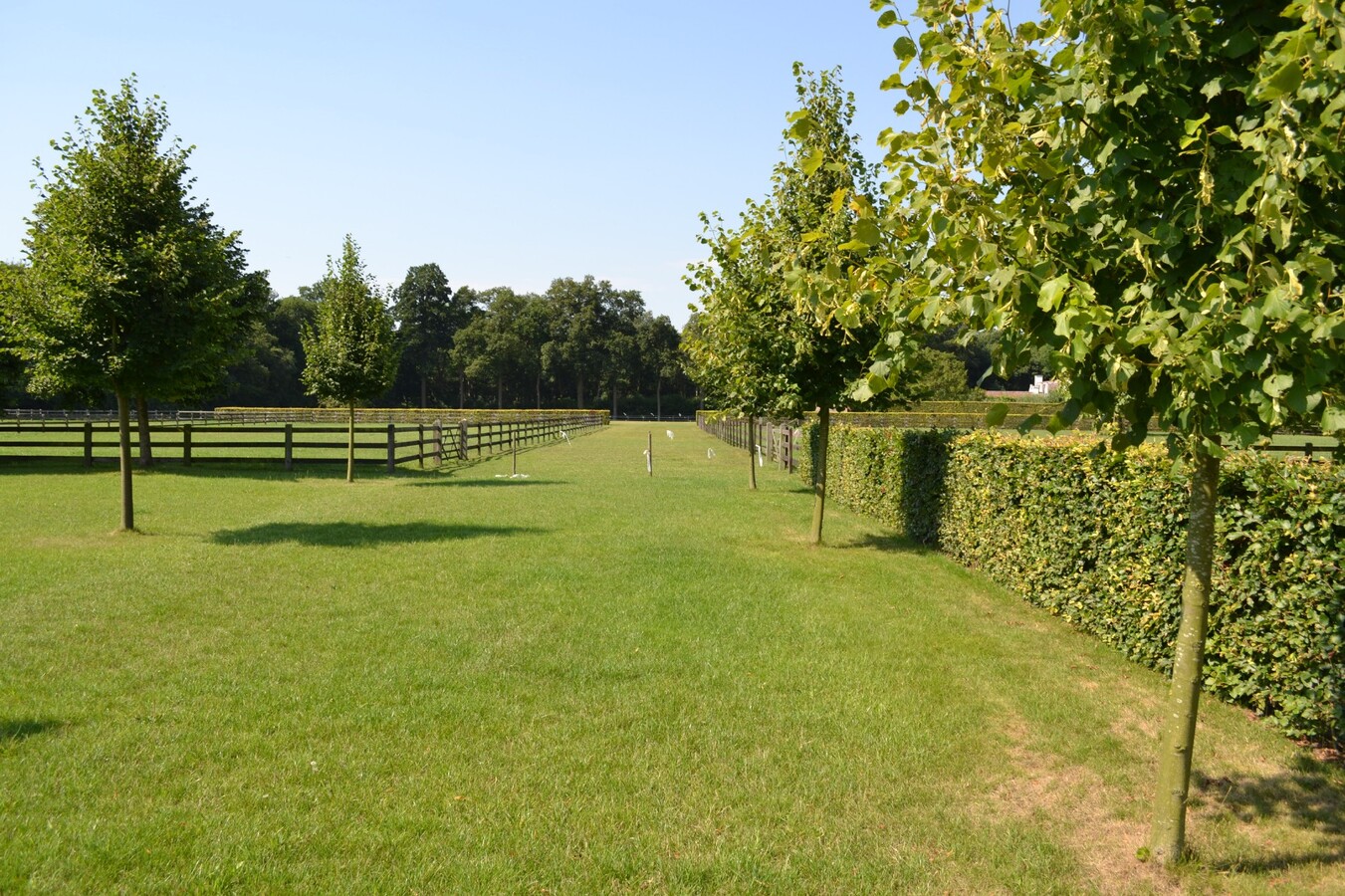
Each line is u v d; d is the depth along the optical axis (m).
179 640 6.65
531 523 13.12
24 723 4.94
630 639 6.85
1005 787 4.38
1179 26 2.98
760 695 5.63
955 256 3.37
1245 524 5.23
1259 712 5.31
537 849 3.67
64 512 13.86
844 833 3.88
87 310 10.98
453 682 5.78
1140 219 3.28
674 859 3.62
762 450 31.89
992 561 9.15
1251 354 2.75
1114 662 6.43
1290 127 2.77
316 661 6.19
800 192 10.85
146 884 3.32
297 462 24.64
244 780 4.29
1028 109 3.50
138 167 11.54
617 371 106.94
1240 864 3.66
